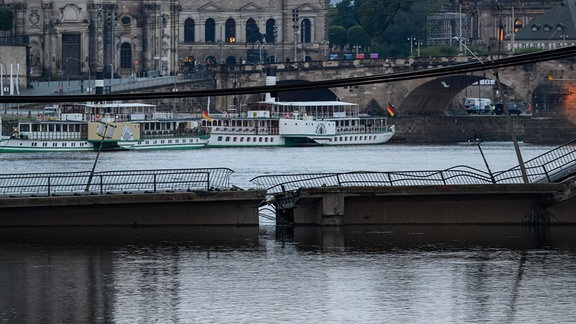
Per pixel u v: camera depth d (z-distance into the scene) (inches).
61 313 4815.5
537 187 6697.8
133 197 6707.7
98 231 6663.4
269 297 5049.2
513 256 5895.7
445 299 5009.8
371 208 6840.6
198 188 7239.2
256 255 5940.0
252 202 6825.8
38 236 6496.1
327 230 6683.1
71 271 5570.9
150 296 5073.8
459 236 6466.5
